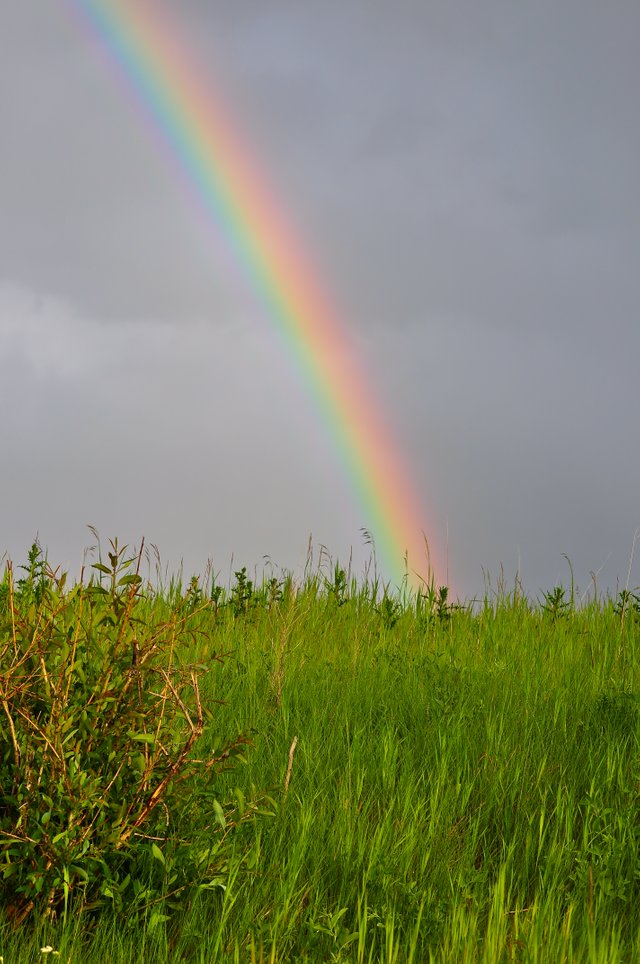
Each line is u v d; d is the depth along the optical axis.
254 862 5.10
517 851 5.89
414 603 12.64
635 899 5.32
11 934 4.41
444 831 6.01
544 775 6.89
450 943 4.64
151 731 5.06
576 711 8.11
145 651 5.11
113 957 4.40
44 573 5.30
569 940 4.59
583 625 11.66
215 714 7.42
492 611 12.41
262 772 6.57
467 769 6.80
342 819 5.93
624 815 5.87
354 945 4.71
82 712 4.83
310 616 11.59
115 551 5.20
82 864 4.69
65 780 4.63
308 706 8.18
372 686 8.72
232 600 11.52
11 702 4.85
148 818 4.95
